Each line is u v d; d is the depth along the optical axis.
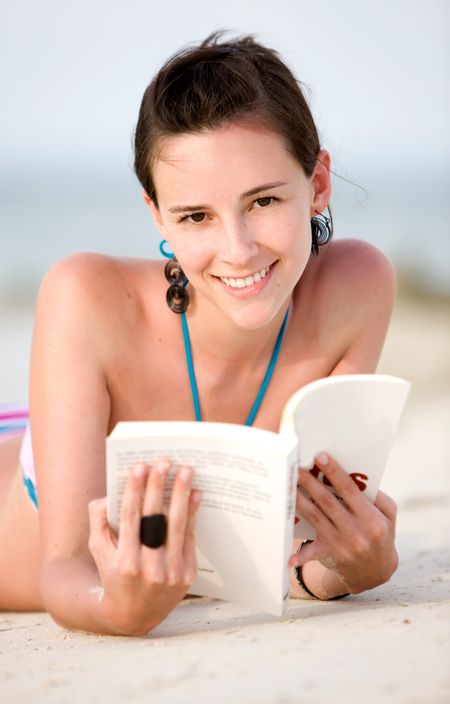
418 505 8.99
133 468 3.69
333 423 4.09
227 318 5.16
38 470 5.00
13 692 3.41
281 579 3.94
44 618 6.16
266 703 2.95
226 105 4.43
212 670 3.36
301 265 4.77
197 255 4.64
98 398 5.13
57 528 4.76
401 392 4.10
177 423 3.77
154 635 4.30
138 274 5.51
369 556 4.49
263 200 4.56
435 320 23.81
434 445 12.23
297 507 4.32
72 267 5.35
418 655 3.30
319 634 3.77
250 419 5.61
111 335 5.26
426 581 5.43
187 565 3.84
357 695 2.96
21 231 52.03
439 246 42.84
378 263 5.95
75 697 3.24
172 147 4.49
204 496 3.87
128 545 3.78
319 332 5.71
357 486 4.38
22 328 28.38
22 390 19.30
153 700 3.09
